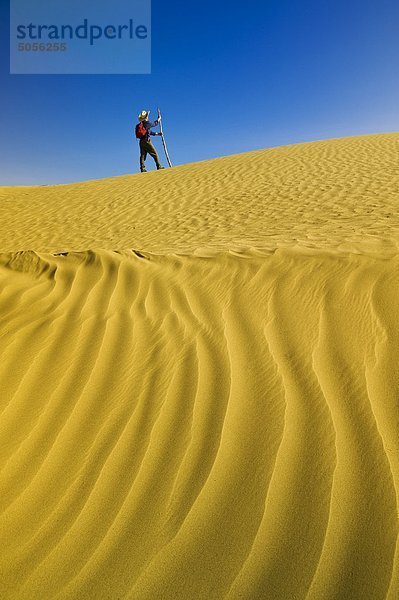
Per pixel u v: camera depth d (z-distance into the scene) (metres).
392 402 2.01
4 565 1.53
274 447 1.88
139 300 3.44
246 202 9.50
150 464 1.89
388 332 2.47
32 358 2.78
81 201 12.42
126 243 7.54
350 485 1.65
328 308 2.82
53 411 2.29
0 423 2.23
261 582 1.39
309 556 1.44
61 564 1.51
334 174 10.72
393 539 1.45
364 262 3.21
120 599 1.39
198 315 3.07
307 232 5.79
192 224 8.40
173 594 1.38
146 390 2.37
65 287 3.82
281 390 2.21
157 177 14.24
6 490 1.83
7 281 4.05
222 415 2.10
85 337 2.98
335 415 1.99
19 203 13.10
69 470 1.91
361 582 1.35
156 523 1.62
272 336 2.67
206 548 1.51
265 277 3.38
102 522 1.65
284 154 14.59
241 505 1.64
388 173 9.87
